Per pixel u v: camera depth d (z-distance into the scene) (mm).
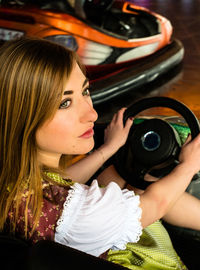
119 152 1193
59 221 785
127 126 1189
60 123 814
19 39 818
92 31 2750
